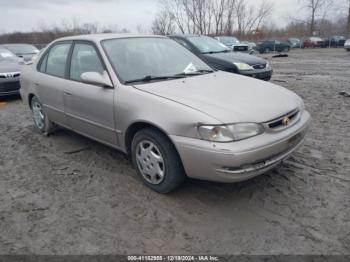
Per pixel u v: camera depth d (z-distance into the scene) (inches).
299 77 431.8
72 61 158.2
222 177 104.7
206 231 103.9
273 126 111.7
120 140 135.4
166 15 1328.7
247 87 133.5
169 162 116.5
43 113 190.7
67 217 113.5
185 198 122.6
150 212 114.7
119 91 128.9
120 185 134.0
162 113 113.3
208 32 1416.1
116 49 144.7
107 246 98.5
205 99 115.5
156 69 143.6
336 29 1967.3
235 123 103.8
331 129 194.4
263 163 109.0
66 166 153.7
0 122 234.1
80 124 156.3
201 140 105.0
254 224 106.4
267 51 1270.9
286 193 123.6
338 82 375.2
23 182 139.9
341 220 106.9
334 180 132.0
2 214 116.6
